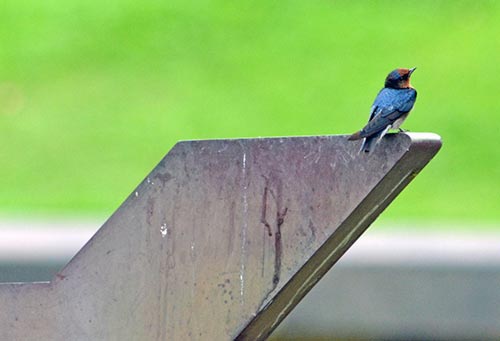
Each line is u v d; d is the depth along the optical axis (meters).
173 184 5.87
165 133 20.92
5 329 6.16
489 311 9.99
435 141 5.30
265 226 5.63
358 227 5.64
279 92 22.06
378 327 9.92
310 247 5.50
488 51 22.72
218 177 5.75
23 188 18.84
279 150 5.58
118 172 19.50
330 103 21.64
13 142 20.55
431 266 9.99
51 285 6.11
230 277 5.74
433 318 9.94
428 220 17.33
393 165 5.26
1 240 10.79
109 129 20.98
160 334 5.92
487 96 21.42
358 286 9.88
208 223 5.79
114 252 6.00
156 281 5.93
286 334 9.86
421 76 22.12
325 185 5.46
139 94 22.20
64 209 17.73
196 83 22.55
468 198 18.45
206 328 5.82
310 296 9.83
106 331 6.03
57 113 21.59
